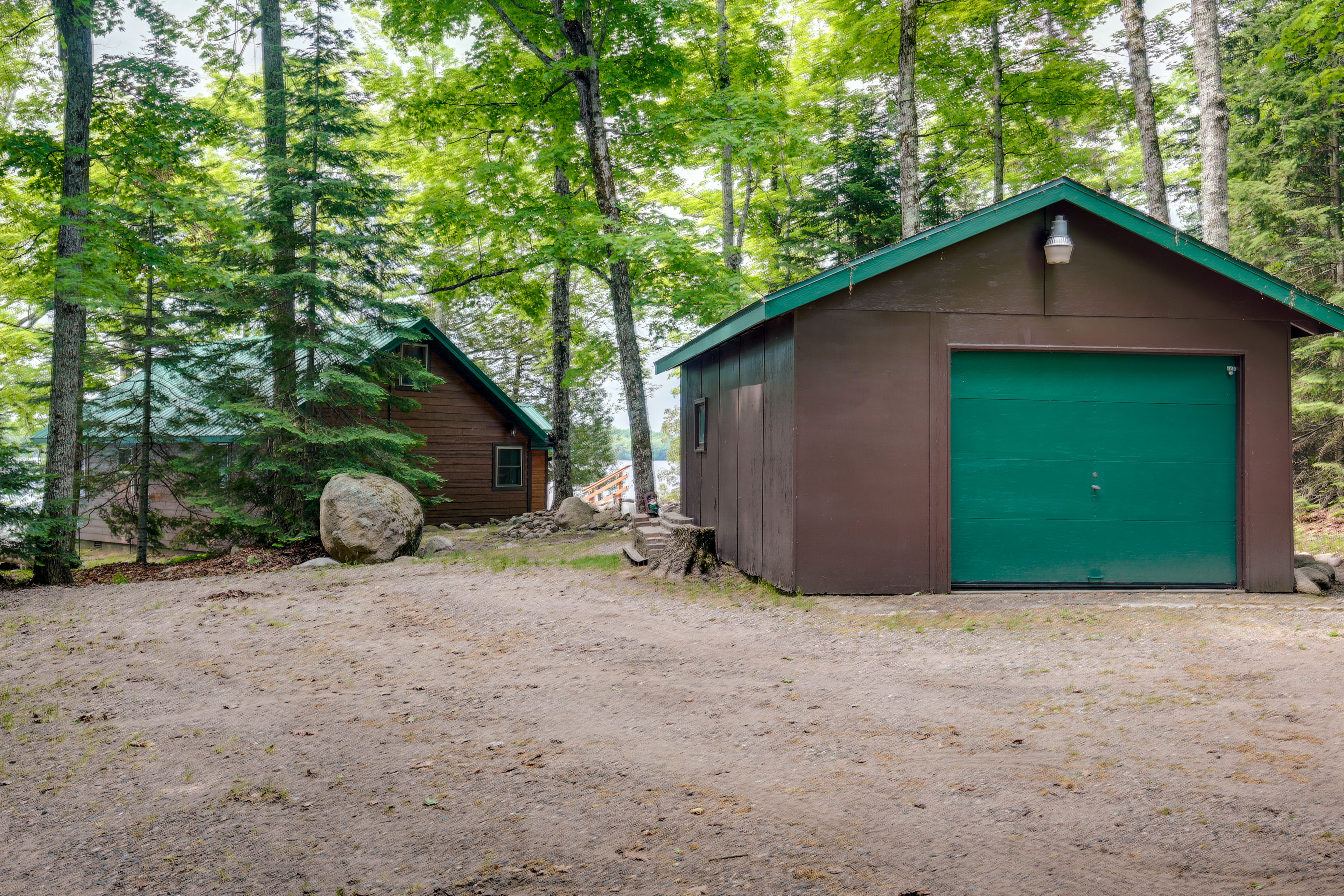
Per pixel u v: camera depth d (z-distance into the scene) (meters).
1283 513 9.90
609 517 20.81
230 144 16.47
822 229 27.09
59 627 9.00
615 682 6.32
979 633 7.72
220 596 10.69
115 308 13.28
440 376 23.83
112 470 16.08
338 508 14.61
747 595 10.09
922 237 9.57
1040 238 9.84
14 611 10.21
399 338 21.05
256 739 5.07
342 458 16.33
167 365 15.84
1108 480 9.98
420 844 3.62
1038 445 9.96
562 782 4.29
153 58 13.30
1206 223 12.02
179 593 11.32
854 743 4.80
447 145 21.02
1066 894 3.08
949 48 20.47
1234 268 9.62
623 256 17.11
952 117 22.95
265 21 17.14
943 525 9.77
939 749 4.66
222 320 15.75
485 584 11.32
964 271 9.81
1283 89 16.94
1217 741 4.62
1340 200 17.34
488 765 4.55
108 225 12.96
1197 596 9.62
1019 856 3.38
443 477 23.11
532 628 8.41
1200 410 10.03
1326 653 6.62
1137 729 4.86
